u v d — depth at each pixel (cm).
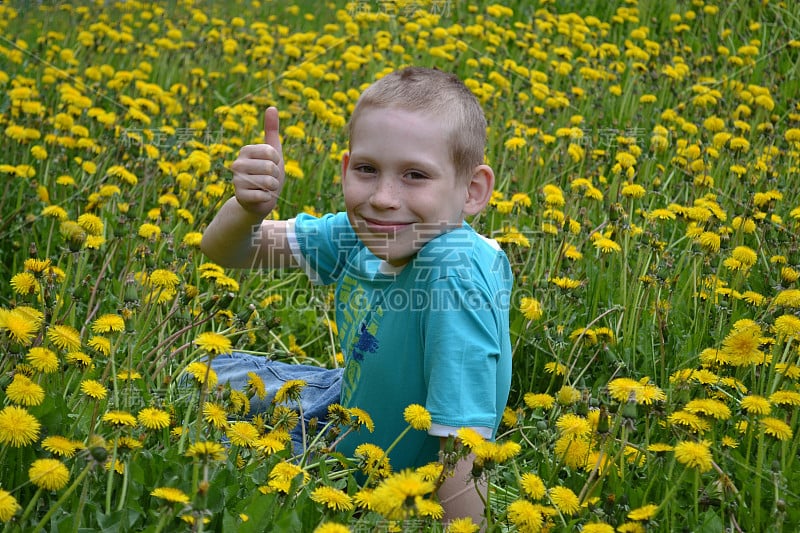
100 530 148
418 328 181
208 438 178
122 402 189
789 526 171
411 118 174
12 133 344
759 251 291
